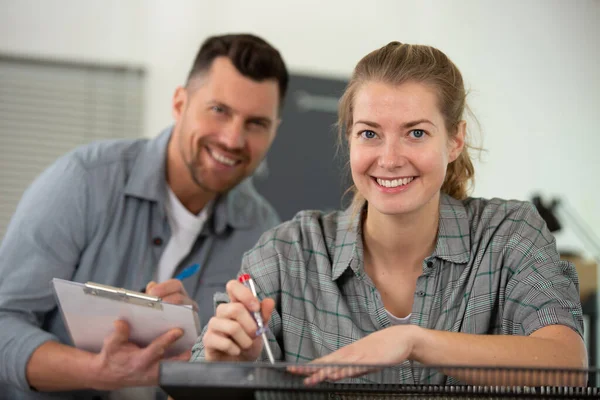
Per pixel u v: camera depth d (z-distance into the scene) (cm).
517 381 78
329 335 120
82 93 370
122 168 190
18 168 367
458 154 122
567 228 398
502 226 123
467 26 405
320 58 388
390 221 119
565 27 412
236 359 105
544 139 409
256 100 187
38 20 363
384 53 116
